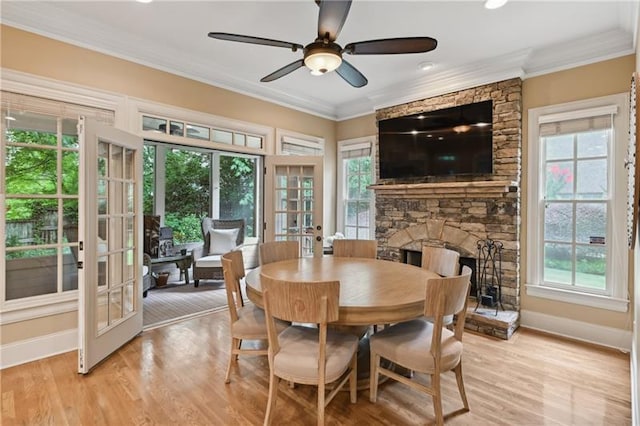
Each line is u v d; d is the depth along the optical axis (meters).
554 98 3.24
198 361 2.67
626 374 2.48
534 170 3.37
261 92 4.30
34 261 2.71
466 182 3.66
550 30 2.87
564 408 2.07
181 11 2.66
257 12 2.67
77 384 2.31
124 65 3.14
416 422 1.94
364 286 2.25
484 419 1.96
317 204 4.46
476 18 2.70
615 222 2.94
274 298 1.82
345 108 5.18
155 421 1.93
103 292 2.72
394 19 2.72
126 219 3.07
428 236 4.05
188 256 5.40
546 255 3.36
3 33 2.52
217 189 6.64
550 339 3.12
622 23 2.70
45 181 2.77
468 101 3.73
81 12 2.67
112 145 2.87
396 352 1.96
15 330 2.59
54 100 2.76
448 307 1.85
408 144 4.18
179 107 3.53
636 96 1.48
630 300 2.86
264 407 2.08
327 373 1.81
